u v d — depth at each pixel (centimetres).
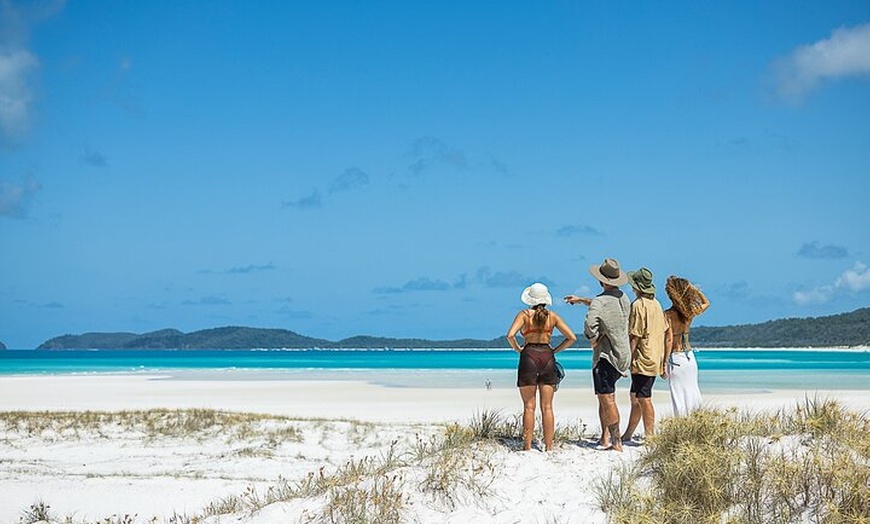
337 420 2347
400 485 885
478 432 1045
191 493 1416
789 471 783
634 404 1032
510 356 17938
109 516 1231
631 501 802
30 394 4300
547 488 866
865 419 962
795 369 7412
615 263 1001
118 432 2122
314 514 886
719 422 899
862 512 732
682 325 1030
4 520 1227
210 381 5731
